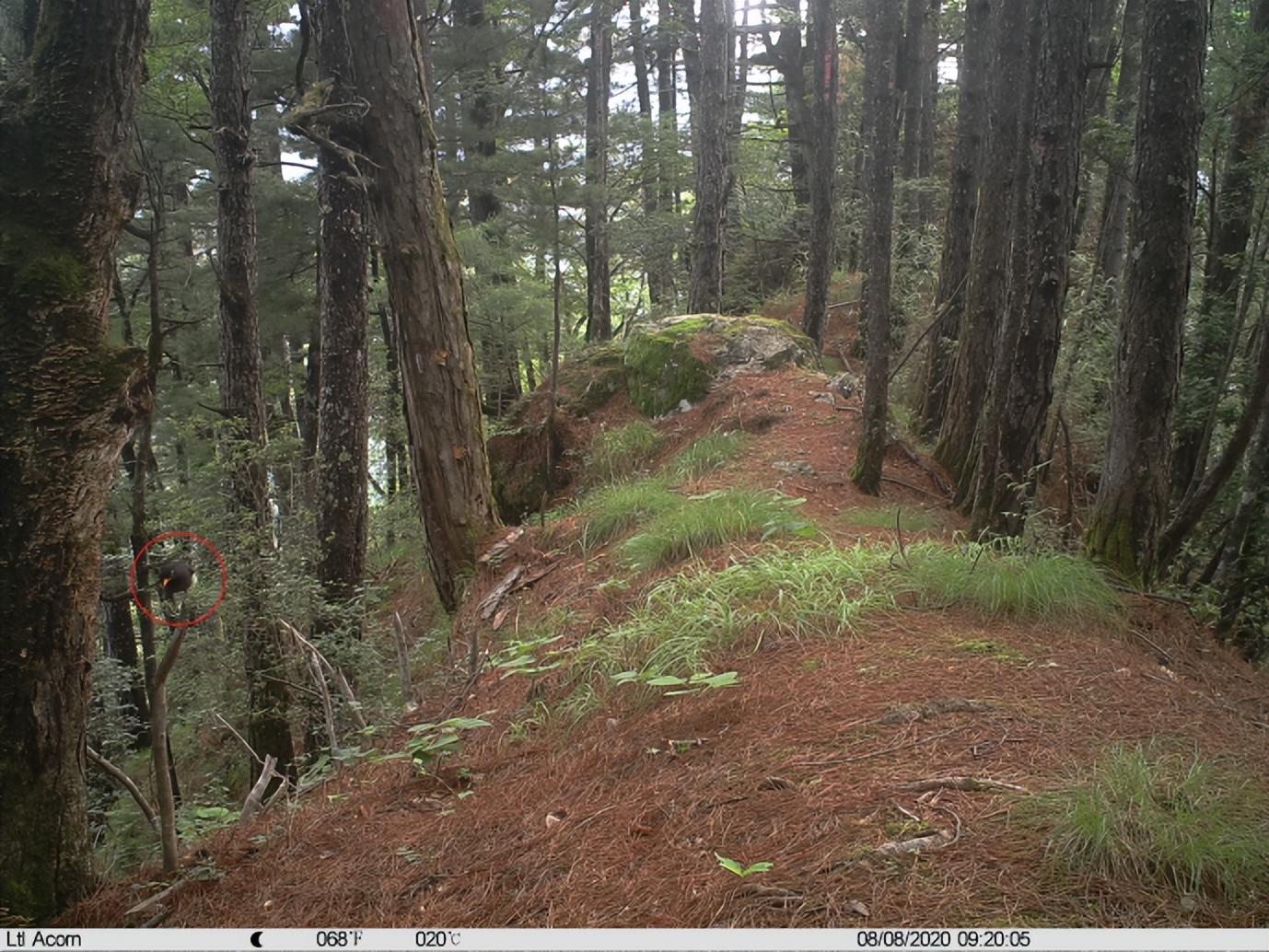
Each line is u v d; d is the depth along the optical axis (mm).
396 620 5930
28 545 3217
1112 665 4223
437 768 4465
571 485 10773
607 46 17281
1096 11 12031
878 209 8086
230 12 8164
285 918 3270
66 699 3355
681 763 3777
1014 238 6625
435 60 14203
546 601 6836
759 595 5172
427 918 3078
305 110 6902
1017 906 2516
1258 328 7816
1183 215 5070
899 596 5082
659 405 11156
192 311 13891
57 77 3295
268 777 4488
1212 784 3064
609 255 18719
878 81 7918
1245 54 7270
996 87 8547
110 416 3367
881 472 8805
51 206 3299
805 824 3076
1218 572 6207
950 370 10789
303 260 15023
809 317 13742
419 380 7930
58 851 3354
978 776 3193
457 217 17578
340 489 8602
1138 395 5293
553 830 3512
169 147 12281
